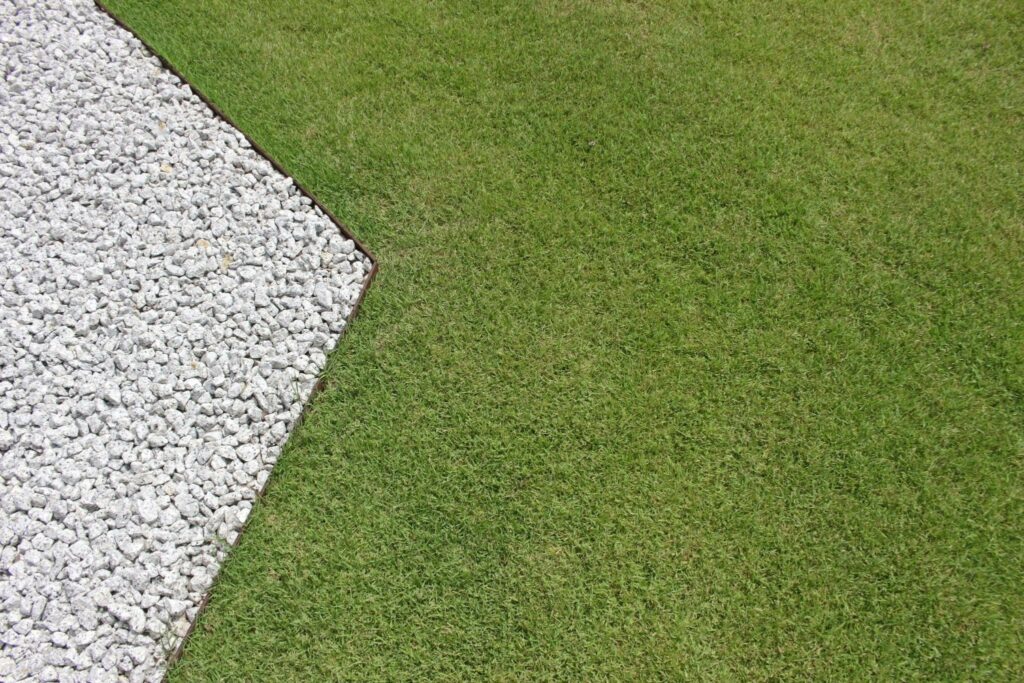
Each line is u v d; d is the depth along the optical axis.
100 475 2.94
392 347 3.29
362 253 3.52
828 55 4.18
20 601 2.69
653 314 3.38
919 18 4.32
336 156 3.80
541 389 3.20
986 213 3.68
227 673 2.67
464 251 3.54
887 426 3.14
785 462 3.06
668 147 3.86
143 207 3.55
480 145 3.85
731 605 2.80
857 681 2.69
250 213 3.60
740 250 3.56
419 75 4.08
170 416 3.06
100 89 3.90
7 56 3.93
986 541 2.92
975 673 2.70
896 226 3.63
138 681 2.62
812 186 3.75
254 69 4.07
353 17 4.27
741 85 4.06
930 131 3.92
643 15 4.32
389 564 2.85
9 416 3.03
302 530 2.91
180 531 2.86
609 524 2.93
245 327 3.27
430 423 3.12
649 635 2.75
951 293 3.47
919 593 2.83
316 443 3.07
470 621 2.77
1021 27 4.27
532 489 3.00
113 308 3.28
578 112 3.97
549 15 4.31
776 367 3.26
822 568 2.87
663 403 3.17
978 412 3.18
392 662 2.70
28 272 3.35
